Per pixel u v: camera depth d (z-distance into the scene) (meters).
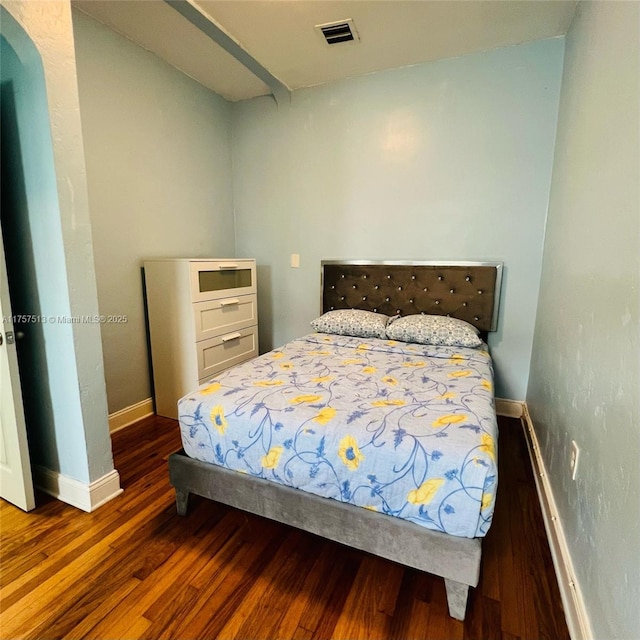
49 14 1.41
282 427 1.40
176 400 2.70
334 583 1.35
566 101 2.12
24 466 1.67
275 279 3.44
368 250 3.04
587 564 1.12
